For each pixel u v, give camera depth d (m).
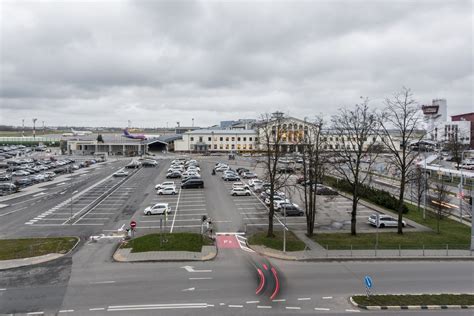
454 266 31.53
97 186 74.94
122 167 112.38
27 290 26.03
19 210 53.06
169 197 62.84
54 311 22.88
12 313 22.59
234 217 48.91
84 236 40.09
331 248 35.72
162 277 28.55
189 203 57.84
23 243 37.00
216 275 29.09
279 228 43.81
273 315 22.41
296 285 27.12
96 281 27.69
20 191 69.06
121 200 60.38
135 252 34.12
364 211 53.06
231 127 199.25
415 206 57.72
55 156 147.25
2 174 87.00
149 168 108.12
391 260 33.03
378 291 26.09
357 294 25.44
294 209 50.09
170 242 36.47
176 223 45.78
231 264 31.70
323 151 60.59
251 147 166.88
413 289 26.45
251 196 63.56
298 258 33.09
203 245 36.47
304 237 39.81
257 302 24.22
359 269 30.67
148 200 60.34
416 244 36.97
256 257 33.62
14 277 28.45
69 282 27.47
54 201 59.69
